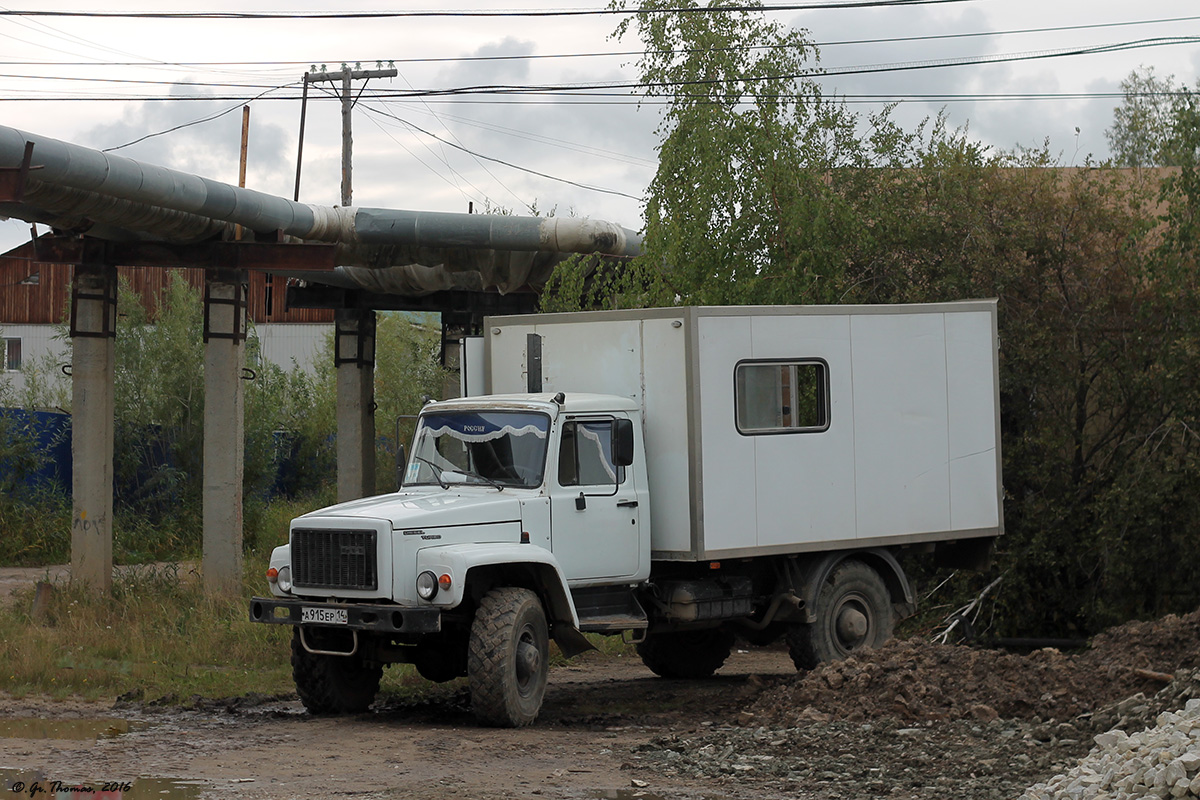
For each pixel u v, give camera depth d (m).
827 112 21.88
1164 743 8.09
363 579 11.59
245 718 12.31
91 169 14.98
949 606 21.20
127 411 32.94
